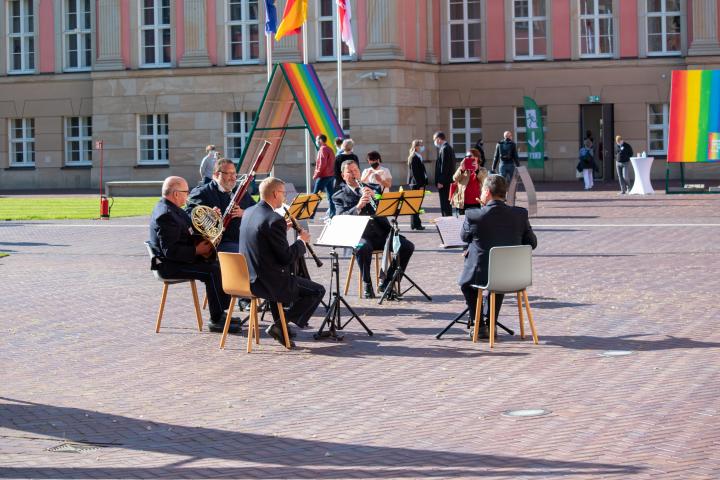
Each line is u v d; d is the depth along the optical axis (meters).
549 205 36.75
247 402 11.66
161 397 11.99
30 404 11.77
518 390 11.73
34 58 57.91
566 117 53.22
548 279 20.02
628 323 15.48
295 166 51.44
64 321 16.88
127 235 29.75
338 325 15.50
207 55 53.41
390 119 50.12
